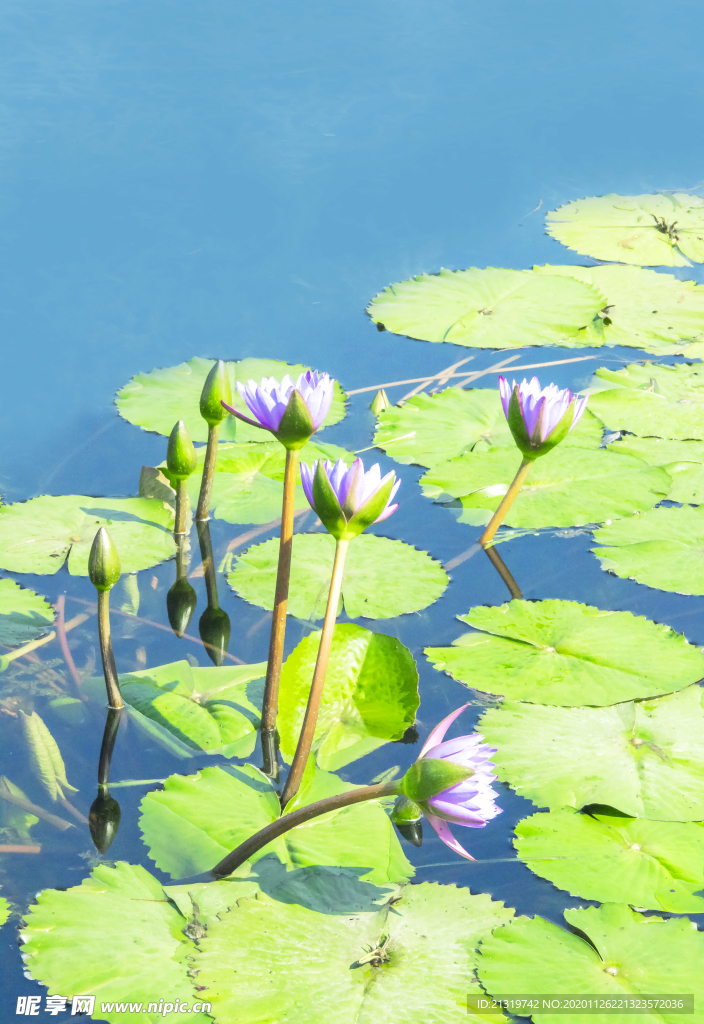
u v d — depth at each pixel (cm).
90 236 427
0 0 672
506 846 161
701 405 322
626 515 264
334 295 398
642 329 374
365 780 172
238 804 166
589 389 331
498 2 726
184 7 686
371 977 134
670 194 495
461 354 356
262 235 438
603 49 642
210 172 484
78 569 236
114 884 149
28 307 376
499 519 254
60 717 187
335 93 571
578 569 244
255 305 387
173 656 208
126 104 540
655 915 146
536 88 588
